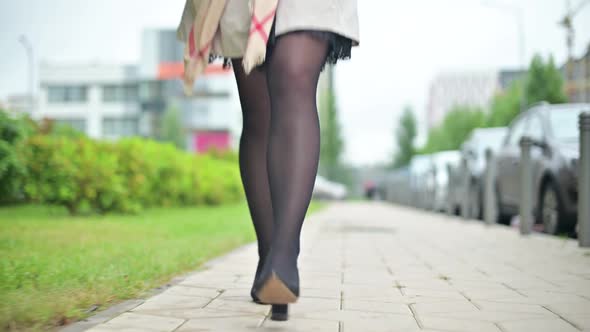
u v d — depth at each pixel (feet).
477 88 294.87
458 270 11.99
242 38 6.57
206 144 173.37
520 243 18.38
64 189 26.08
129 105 174.29
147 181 31.07
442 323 7.02
